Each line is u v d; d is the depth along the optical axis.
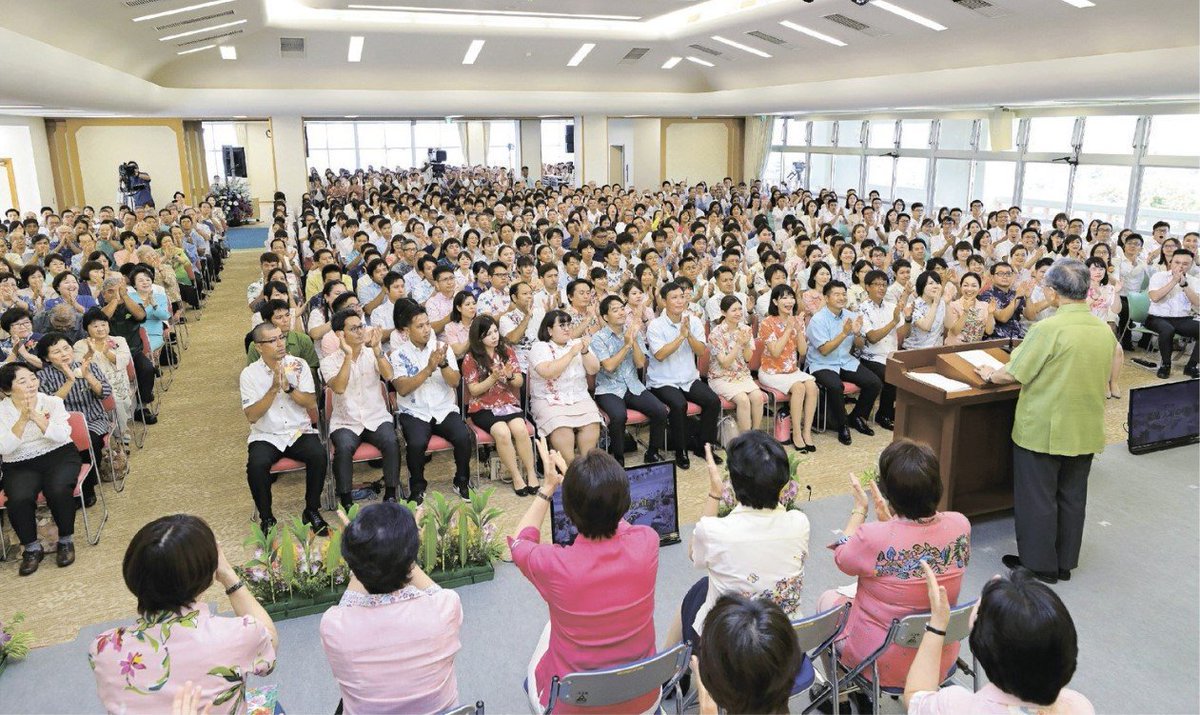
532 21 13.16
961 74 10.84
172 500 4.98
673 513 4.28
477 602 3.79
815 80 13.95
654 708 2.43
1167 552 4.19
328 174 21.83
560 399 5.08
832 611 2.51
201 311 10.55
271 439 4.46
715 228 10.33
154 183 18.70
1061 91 9.63
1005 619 1.70
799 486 5.07
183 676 1.95
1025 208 13.16
